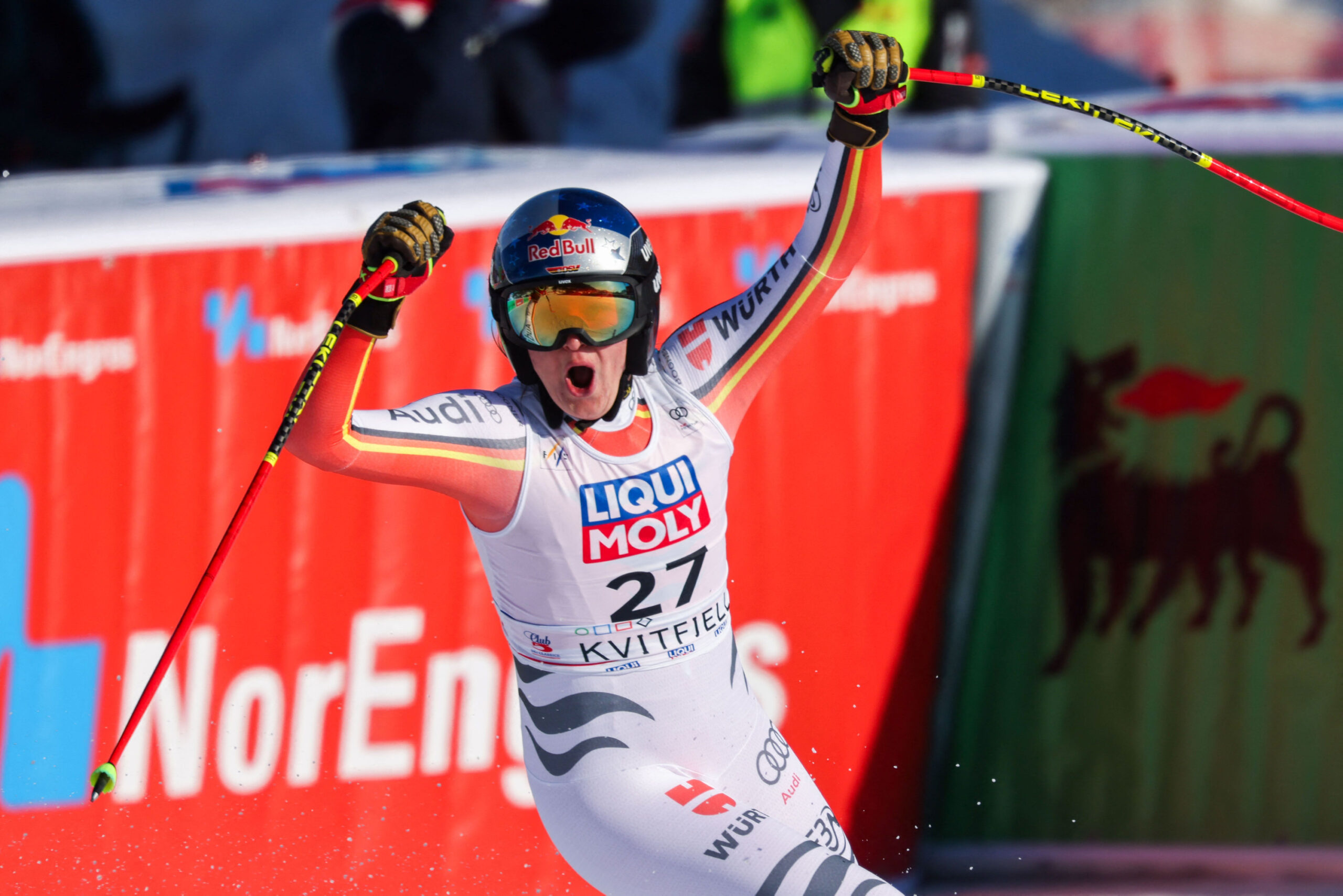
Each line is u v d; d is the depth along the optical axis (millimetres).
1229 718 17359
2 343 15609
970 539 17047
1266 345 17000
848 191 9609
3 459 15656
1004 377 17000
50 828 15672
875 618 16844
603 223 8836
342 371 8172
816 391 16703
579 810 9336
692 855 8734
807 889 8320
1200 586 17266
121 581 15891
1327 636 17250
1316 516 17141
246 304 16031
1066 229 17016
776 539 16672
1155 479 17203
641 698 9484
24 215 16469
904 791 17031
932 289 16797
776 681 16719
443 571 16359
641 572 9234
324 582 16172
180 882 15766
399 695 16266
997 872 17328
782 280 9883
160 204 16734
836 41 9172
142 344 15883
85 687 15820
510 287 8758
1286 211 16875
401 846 16125
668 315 16328
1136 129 10055
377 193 16734
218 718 15992
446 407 8891
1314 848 17344
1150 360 17094
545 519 9000
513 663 16422
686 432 9352
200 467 15984
